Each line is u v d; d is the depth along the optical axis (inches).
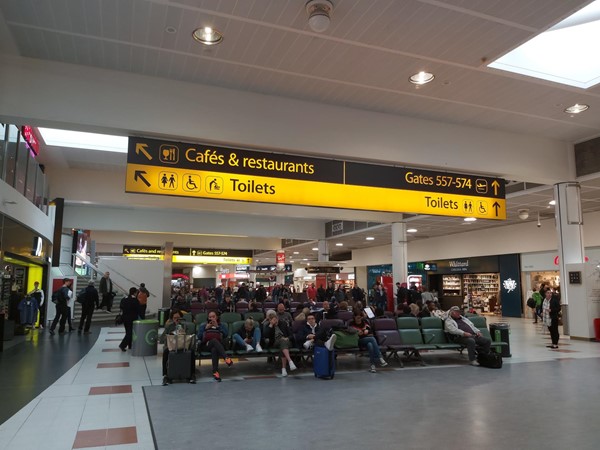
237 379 319.6
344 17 273.4
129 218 903.7
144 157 334.0
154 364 368.5
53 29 284.5
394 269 839.1
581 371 342.3
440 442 185.3
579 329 520.4
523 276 887.1
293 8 265.7
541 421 213.9
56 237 679.7
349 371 352.5
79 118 322.3
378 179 402.3
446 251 1071.0
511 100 393.7
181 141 350.0
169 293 943.0
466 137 448.5
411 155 421.7
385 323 395.5
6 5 261.7
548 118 435.5
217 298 976.9
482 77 351.6
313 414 227.6
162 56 318.0
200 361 375.2
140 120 337.4
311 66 333.4
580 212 505.4
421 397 264.1
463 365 376.2
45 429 203.0
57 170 686.5
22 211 490.0
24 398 256.8
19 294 601.9
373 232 975.0
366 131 407.2
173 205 727.1
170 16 273.0
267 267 1422.2
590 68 367.2
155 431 200.1
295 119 383.9
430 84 362.9
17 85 311.9
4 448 179.3
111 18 274.7
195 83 356.5
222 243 1268.5
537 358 403.5
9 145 443.5
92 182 698.2
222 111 361.4
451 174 431.8
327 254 1073.5
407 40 298.7
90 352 425.7
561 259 528.7
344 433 197.5
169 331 349.4
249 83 358.9
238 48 309.0
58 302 567.8
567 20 311.4
